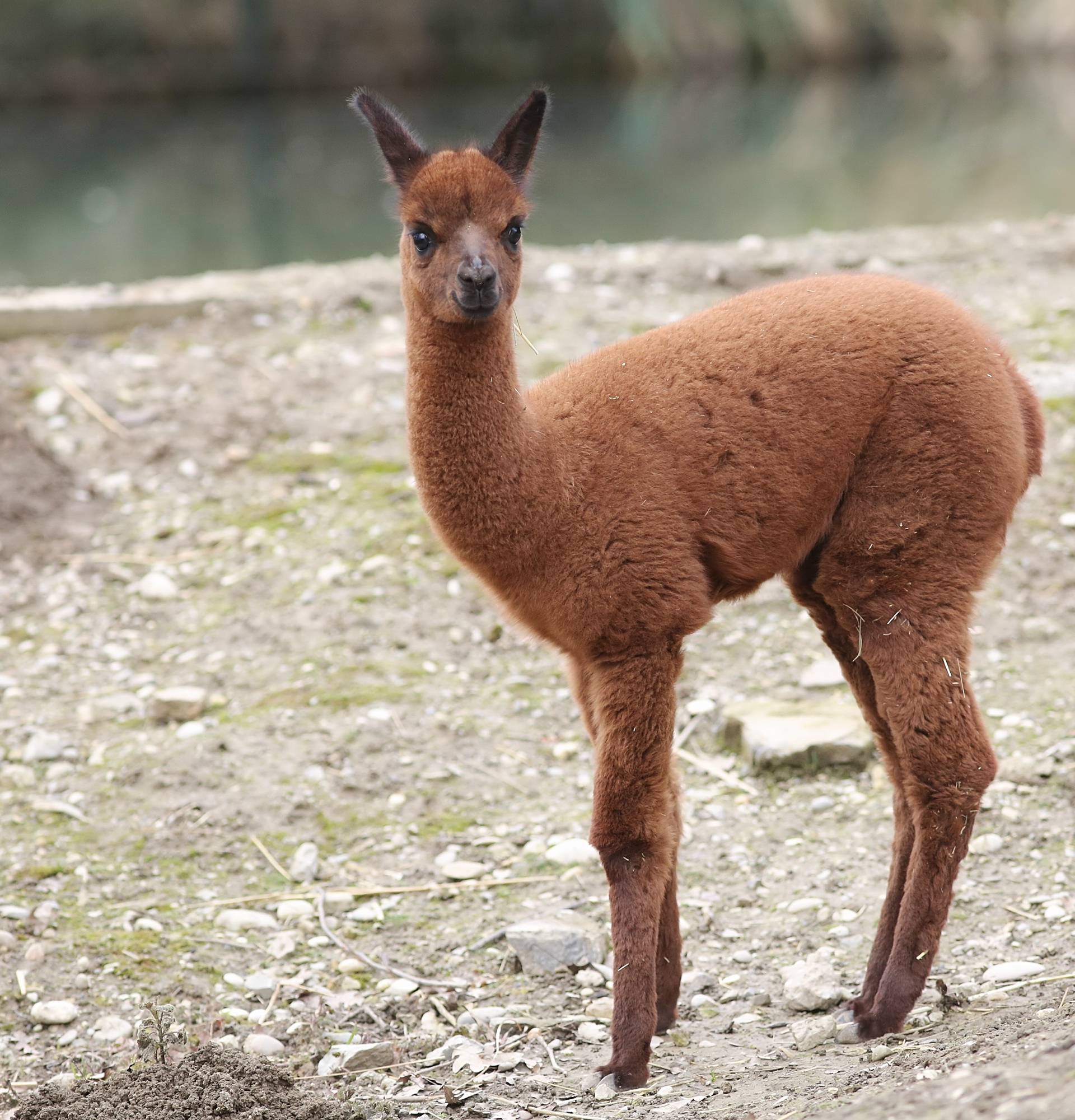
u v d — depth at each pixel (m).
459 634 19.94
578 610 11.91
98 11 83.12
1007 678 18.33
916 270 28.45
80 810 17.06
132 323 27.00
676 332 12.74
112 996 14.11
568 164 59.81
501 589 12.30
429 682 19.05
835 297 12.67
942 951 13.72
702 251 29.78
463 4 91.69
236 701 18.83
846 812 16.52
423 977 14.34
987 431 12.05
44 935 14.95
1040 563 20.23
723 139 66.56
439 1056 12.72
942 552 11.99
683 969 14.06
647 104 82.50
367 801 17.14
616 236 41.91
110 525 22.47
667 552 11.85
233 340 26.55
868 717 12.93
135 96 84.69
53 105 83.12
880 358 12.23
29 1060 13.11
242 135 70.81
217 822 16.75
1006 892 14.63
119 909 15.42
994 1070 8.95
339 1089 12.12
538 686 19.16
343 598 20.45
